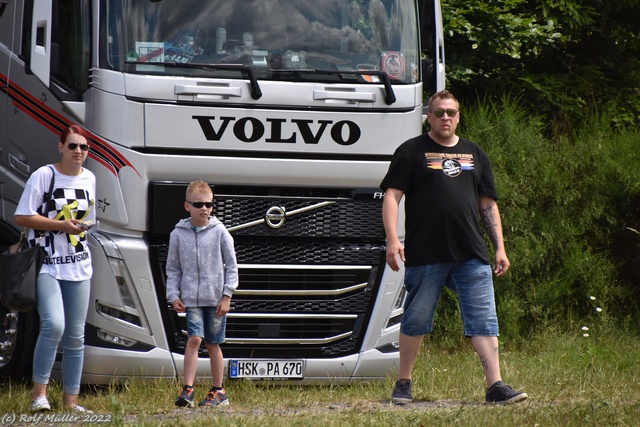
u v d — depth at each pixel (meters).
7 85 15.46
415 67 15.13
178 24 14.10
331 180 14.48
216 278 13.18
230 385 14.47
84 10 14.12
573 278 21.27
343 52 14.69
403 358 13.56
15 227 15.23
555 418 11.81
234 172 14.13
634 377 16.28
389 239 13.00
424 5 16.03
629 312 22.55
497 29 24.39
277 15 14.50
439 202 13.04
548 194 21.66
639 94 27.27
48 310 12.15
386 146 14.62
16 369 15.01
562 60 27.70
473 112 22.59
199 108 13.98
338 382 14.88
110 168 13.87
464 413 12.05
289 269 14.62
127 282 13.98
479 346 13.23
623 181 22.00
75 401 12.67
